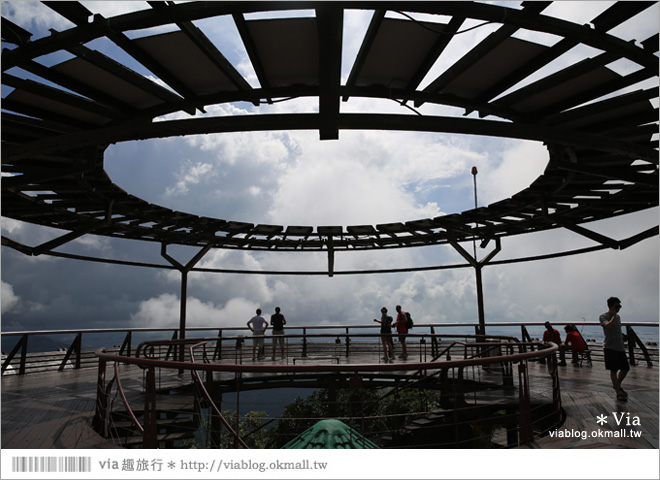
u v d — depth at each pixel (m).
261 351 11.49
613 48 3.97
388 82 4.71
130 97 4.94
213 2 3.39
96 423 5.37
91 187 6.91
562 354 10.14
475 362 4.16
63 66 4.30
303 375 9.09
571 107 5.18
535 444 4.27
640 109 5.30
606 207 8.88
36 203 7.42
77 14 3.53
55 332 9.84
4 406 6.20
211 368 3.96
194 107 5.10
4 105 4.95
